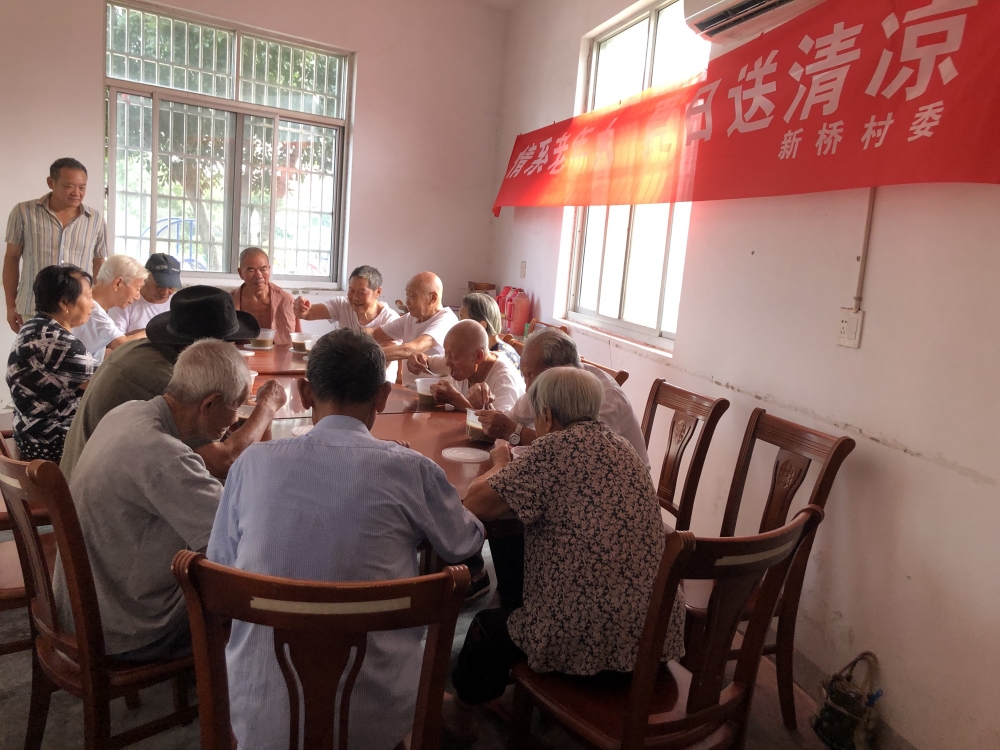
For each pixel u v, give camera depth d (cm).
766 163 240
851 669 198
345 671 118
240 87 446
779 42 239
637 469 149
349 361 128
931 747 178
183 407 150
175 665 144
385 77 473
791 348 234
